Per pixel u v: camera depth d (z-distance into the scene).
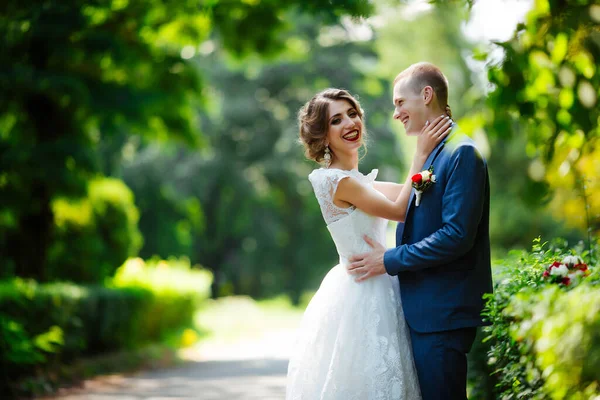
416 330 4.38
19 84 11.90
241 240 39.78
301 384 4.61
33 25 11.85
